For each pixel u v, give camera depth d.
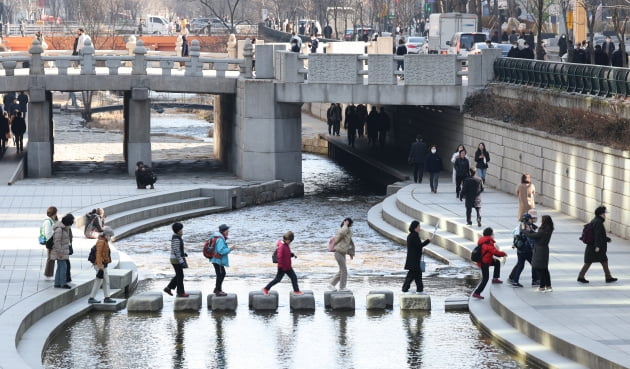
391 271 61.22
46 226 51.91
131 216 76.31
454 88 90.94
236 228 76.94
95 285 51.62
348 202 90.94
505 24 147.38
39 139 97.31
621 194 63.06
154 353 44.78
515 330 46.25
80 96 192.00
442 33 136.62
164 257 65.31
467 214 67.19
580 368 40.56
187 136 144.75
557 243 61.22
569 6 123.56
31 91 96.62
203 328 48.69
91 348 45.44
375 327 48.72
